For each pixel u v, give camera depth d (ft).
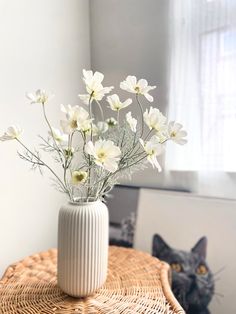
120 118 4.93
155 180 4.72
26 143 4.09
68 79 4.78
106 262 2.98
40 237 4.43
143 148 2.79
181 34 4.26
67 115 2.64
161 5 4.46
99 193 2.99
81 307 2.82
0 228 3.87
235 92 3.86
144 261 3.97
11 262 4.03
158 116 2.80
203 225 4.22
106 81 5.16
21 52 4.00
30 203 4.24
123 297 3.05
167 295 3.11
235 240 3.97
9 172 3.92
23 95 4.03
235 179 3.98
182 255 4.32
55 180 4.03
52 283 3.31
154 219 4.61
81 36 5.06
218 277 4.05
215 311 4.04
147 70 4.68
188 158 4.31
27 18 4.06
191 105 4.22
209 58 4.02
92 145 2.52
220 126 4.00
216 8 3.92
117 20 4.95
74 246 2.76
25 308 2.83
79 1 4.99
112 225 5.13
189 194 4.37
